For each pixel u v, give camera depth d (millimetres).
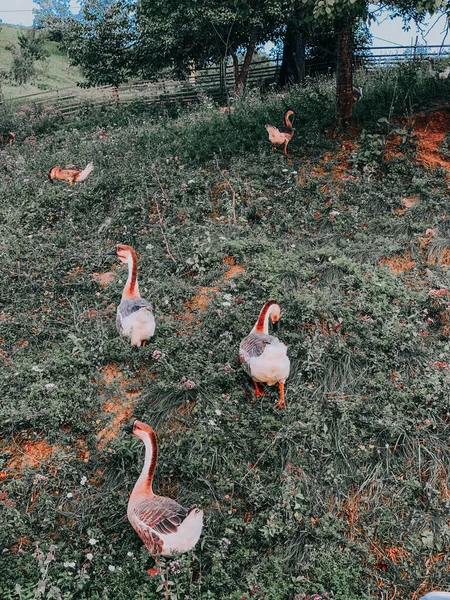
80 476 3408
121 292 4602
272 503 3283
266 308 3809
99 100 11906
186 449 3482
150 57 11148
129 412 3732
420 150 5879
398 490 3385
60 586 2922
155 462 3102
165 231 5188
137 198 5625
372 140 5816
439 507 3307
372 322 4117
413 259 4766
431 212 5184
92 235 5402
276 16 10023
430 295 4297
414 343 4004
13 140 8969
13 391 3828
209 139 6578
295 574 3084
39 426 3615
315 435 3492
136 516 2957
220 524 3215
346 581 3039
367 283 4414
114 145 7242
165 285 4551
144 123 8453
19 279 4863
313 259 4750
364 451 3484
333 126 6438
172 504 2971
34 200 5988
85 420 3680
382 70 9297
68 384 3871
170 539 2871
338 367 3879
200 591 2959
